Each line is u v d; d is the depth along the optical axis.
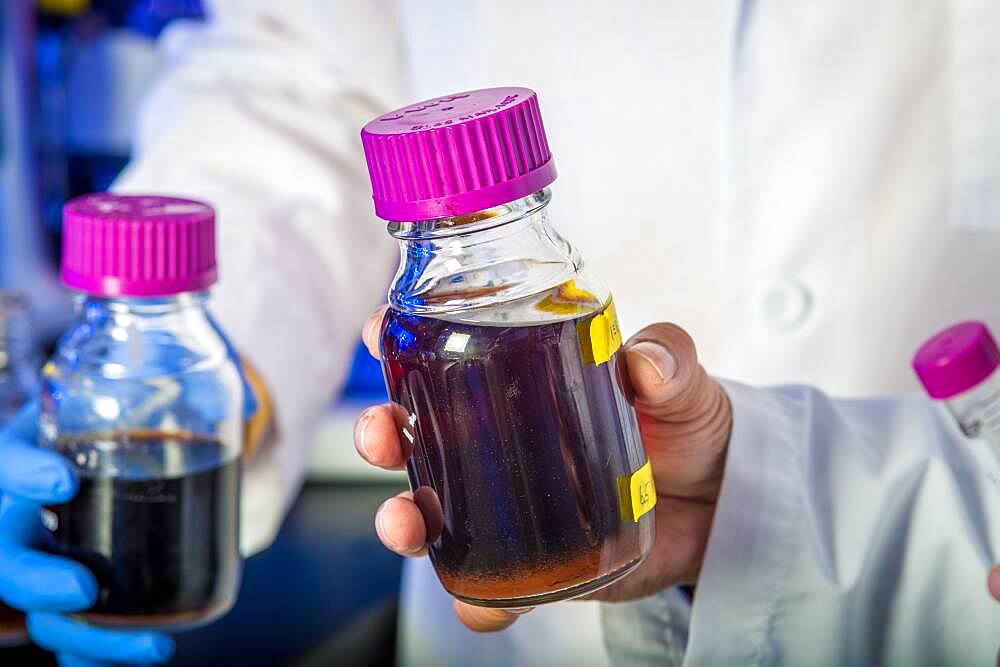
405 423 0.67
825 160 0.89
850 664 0.74
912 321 0.90
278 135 1.04
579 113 0.94
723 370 0.93
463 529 0.66
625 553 0.67
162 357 0.78
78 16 1.78
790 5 0.88
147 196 0.79
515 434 0.65
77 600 0.75
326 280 1.01
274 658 0.98
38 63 1.77
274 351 0.95
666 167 0.93
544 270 0.67
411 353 0.66
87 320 0.78
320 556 1.12
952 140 0.89
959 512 0.74
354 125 1.07
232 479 0.79
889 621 0.75
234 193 1.01
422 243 0.67
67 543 0.77
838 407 0.78
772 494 0.73
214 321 0.81
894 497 0.74
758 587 0.73
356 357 1.47
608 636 0.77
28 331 0.97
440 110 0.66
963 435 0.74
